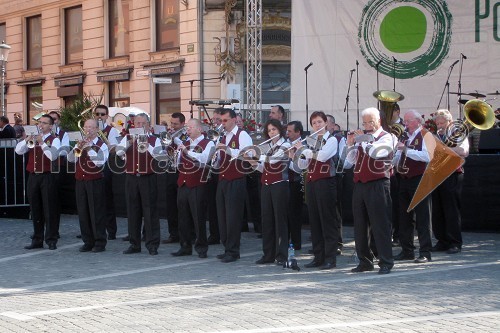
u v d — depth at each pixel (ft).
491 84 56.90
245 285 32.09
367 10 59.31
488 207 46.57
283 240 37.11
